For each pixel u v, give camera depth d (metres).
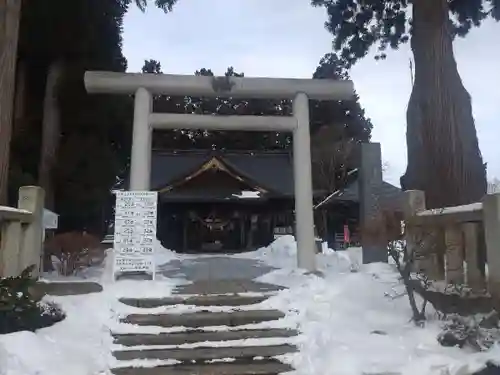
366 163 9.09
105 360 3.98
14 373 3.47
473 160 7.71
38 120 13.34
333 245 19.83
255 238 22.09
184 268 9.70
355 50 12.00
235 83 7.97
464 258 5.11
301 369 3.95
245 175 21.34
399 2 10.86
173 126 7.81
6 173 6.98
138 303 5.07
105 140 14.12
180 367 3.99
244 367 4.01
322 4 11.41
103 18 12.68
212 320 4.71
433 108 7.95
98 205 13.55
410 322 4.75
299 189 8.03
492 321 4.21
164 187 20.80
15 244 5.48
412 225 5.82
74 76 12.91
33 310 4.31
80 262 7.64
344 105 29.12
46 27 11.83
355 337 4.41
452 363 3.73
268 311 4.92
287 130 8.30
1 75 6.98
